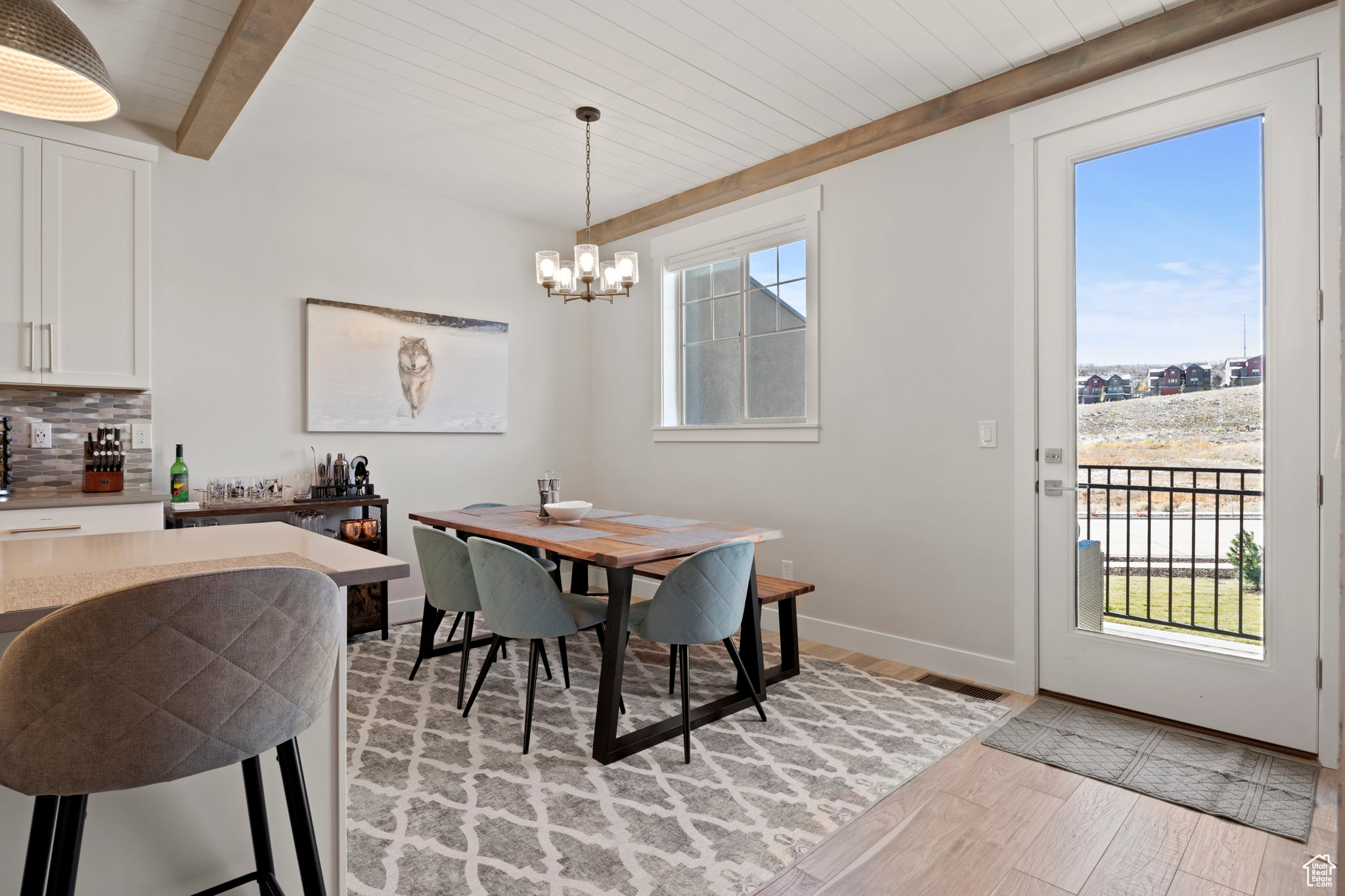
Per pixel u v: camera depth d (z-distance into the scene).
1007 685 2.99
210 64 2.75
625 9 2.43
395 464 4.14
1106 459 2.76
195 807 1.28
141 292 3.10
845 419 3.58
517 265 4.71
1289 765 2.28
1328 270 2.26
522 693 2.93
